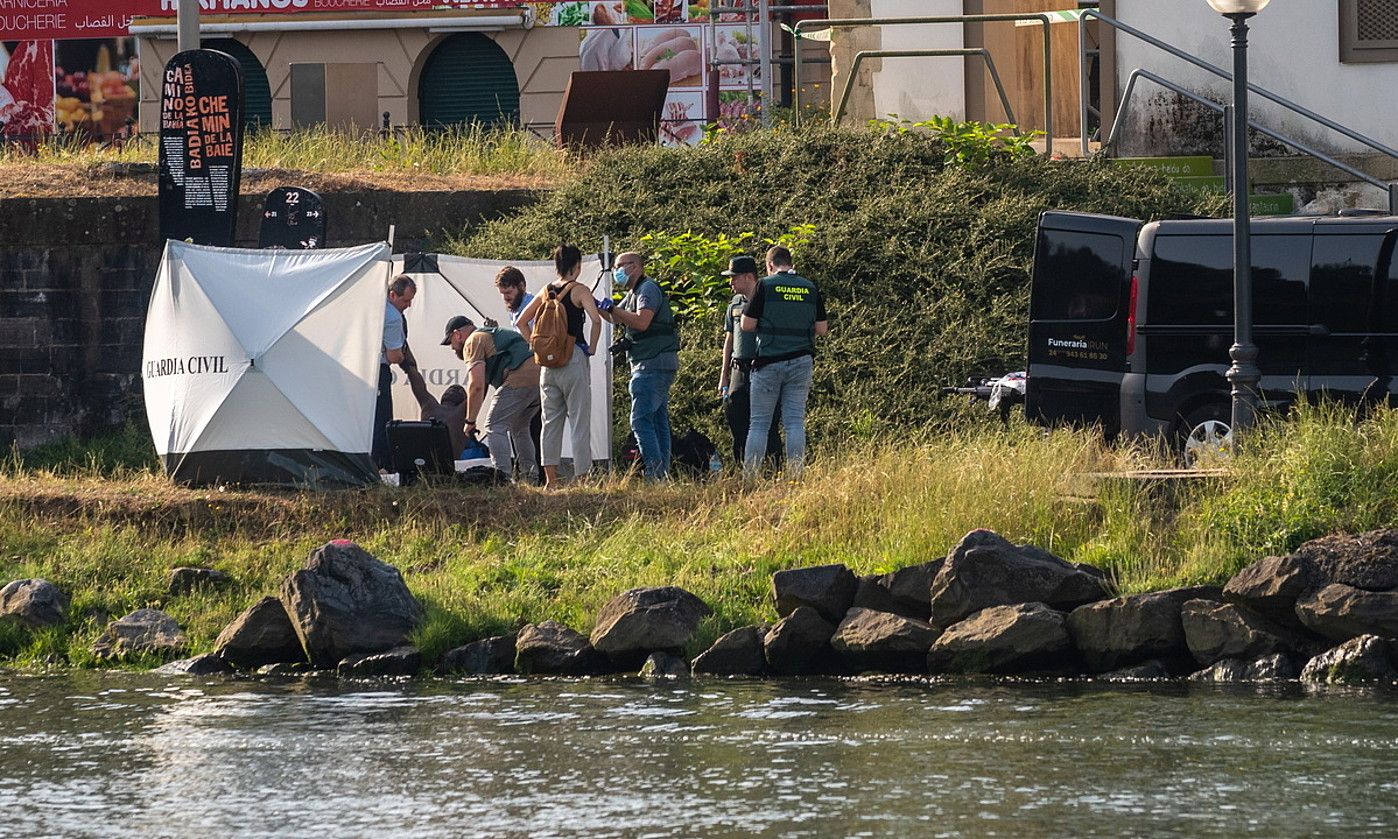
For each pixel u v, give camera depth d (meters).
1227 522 45.16
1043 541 47.06
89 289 75.81
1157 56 84.06
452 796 31.11
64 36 132.38
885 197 75.19
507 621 46.28
